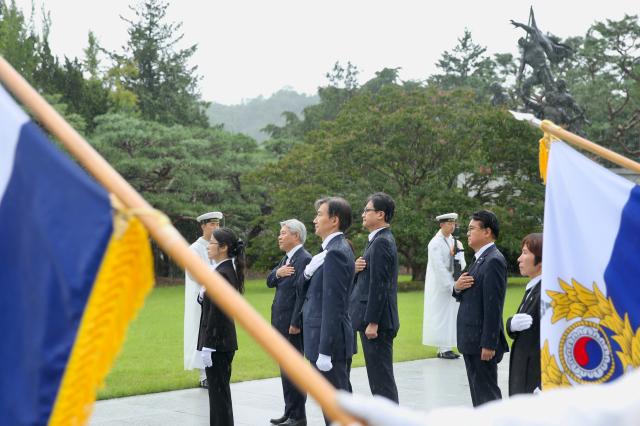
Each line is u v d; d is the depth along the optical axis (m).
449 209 25.34
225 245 6.72
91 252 2.18
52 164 2.30
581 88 44.75
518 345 5.56
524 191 26.16
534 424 1.42
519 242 25.30
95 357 2.15
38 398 2.18
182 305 20.16
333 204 6.62
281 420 7.28
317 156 27.59
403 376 9.82
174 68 48.53
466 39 68.25
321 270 6.67
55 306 2.21
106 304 2.15
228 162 31.11
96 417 7.43
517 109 30.55
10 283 2.32
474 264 6.39
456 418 1.48
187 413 7.61
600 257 3.80
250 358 11.02
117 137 29.47
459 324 6.39
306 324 6.69
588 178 3.95
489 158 26.53
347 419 1.72
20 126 2.36
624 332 3.70
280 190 27.88
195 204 30.06
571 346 3.85
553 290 3.91
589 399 1.44
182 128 31.27
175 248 2.05
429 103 28.59
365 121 26.92
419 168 27.23
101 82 38.91
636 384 1.44
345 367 6.49
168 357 11.16
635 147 43.94
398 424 1.50
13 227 2.33
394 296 7.13
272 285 7.84
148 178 30.61
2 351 2.28
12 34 32.31
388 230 7.19
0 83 2.46
